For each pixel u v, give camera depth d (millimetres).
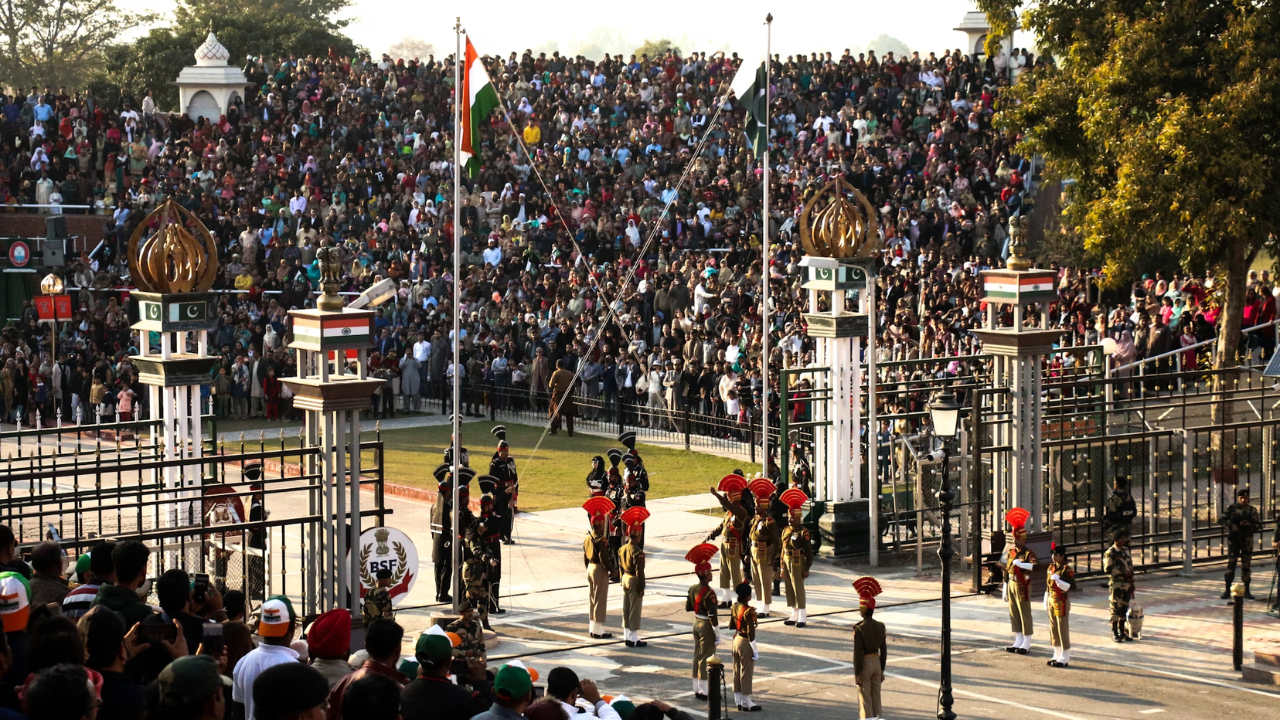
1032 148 44844
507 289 62500
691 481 45438
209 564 28828
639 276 61719
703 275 58406
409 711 14445
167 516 30094
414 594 33469
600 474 36344
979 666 28094
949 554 24844
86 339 57031
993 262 62031
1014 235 34469
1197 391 48438
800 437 39062
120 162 71250
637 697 25781
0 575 13461
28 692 10266
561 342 56375
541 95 79500
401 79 80062
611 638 29812
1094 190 44500
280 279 63281
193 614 17656
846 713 25078
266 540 28781
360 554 27703
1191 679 27266
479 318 60062
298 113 77438
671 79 81438
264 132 74688
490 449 50688
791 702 25688
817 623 31047
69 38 136625
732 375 50625
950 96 75500
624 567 29141
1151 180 40344
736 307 55688
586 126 76688
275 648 14930
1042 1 44125
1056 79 44125
